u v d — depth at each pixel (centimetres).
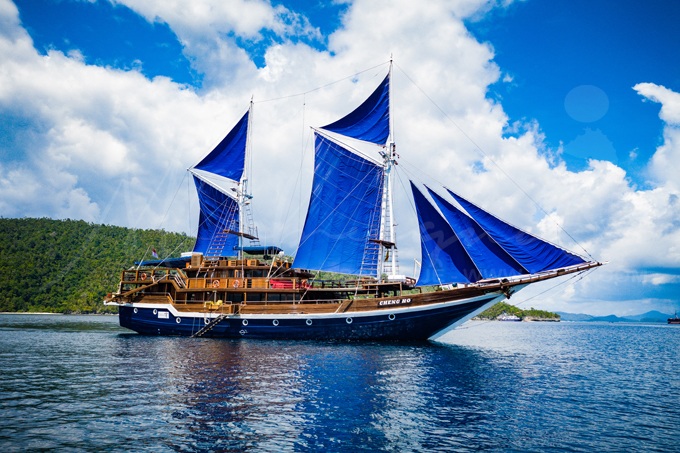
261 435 1438
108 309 16838
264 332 4397
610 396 2209
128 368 2617
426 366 2823
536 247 3803
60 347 3781
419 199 4116
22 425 1495
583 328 14312
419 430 1529
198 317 4581
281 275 4731
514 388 2281
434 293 4041
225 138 5866
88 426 1493
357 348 3678
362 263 4734
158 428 1481
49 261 19488
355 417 1653
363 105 5191
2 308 17038
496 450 1375
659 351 5131
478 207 4006
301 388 2097
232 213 6000
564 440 1484
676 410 1939
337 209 4916
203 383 2184
